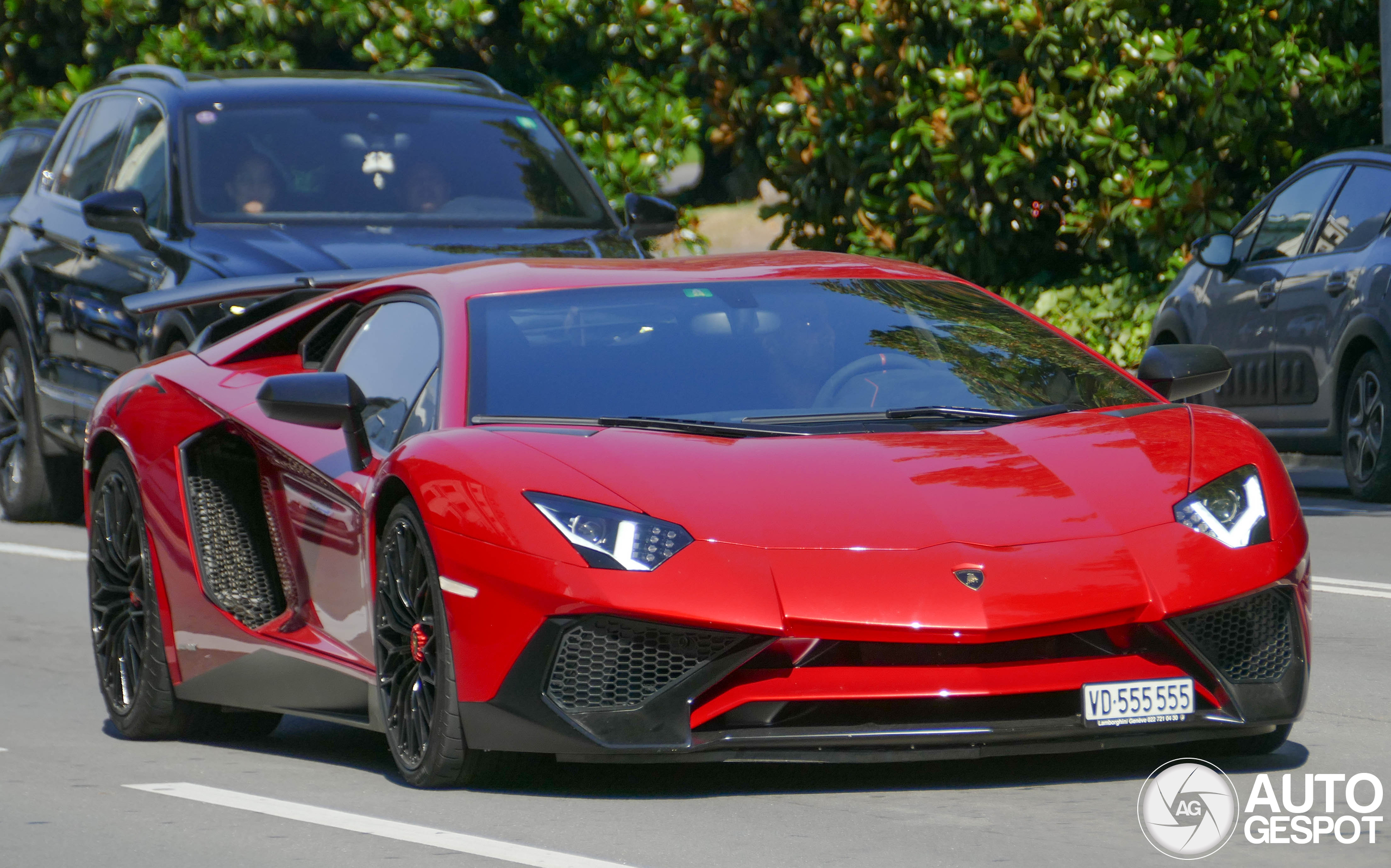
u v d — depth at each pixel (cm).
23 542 3319
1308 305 3484
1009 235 4716
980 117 4494
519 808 1406
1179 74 4428
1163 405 1672
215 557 1817
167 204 3053
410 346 1739
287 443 1766
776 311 1728
